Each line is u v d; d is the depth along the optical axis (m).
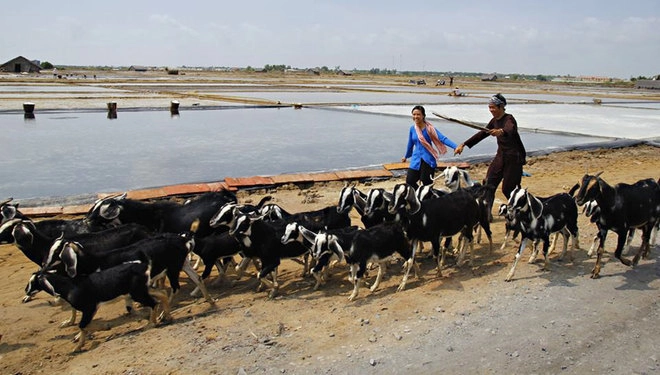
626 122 36.19
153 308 8.03
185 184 15.66
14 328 8.13
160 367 6.72
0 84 64.88
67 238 8.79
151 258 8.27
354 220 13.26
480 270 9.98
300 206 14.37
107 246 8.95
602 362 6.69
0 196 14.97
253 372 6.54
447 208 9.66
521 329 7.48
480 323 7.68
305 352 7.02
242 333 7.62
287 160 20.73
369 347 7.09
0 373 6.89
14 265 10.53
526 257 10.62
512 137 11.34
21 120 30.84
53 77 92.69
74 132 26.61
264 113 37.41
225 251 9.48
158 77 107.00
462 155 22.59
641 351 6.94
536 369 6.55
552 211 9.63
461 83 121.00
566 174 19.38
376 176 17.91
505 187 11.60
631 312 8.00
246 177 17.34
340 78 139.38
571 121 36.34
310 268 10.38
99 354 7.18
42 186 16.14
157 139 25.02
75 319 8.39
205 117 34.28
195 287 9.81
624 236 9.54
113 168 18.62
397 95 60.78
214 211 10.25
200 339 7.46
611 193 9.28
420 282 9.61
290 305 8.73
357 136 27.06
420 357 6.82
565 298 8.49
